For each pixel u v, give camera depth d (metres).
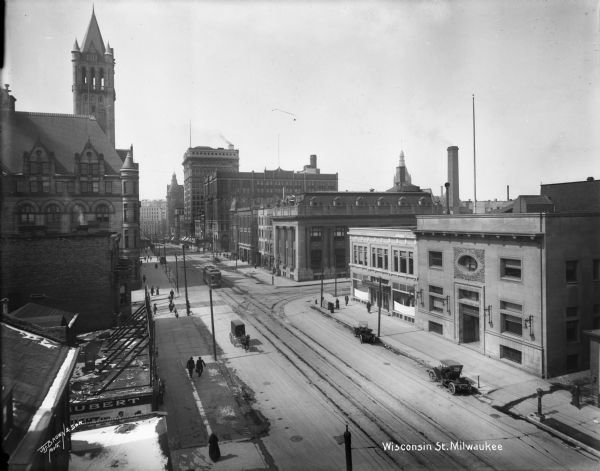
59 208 62.12
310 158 146.88
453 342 34.91
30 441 8.73
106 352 34.16
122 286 45.75
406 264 42.34
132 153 66.38
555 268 27.16
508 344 29.42
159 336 40.00
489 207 74.19
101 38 83.31
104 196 64.31
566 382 26.02
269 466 17.78
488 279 31.19
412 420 21.77
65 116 66.94
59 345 14.48
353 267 52.94
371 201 75.94
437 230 36.25
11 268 37.50
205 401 24.89
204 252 137.25
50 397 10.77
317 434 20.58
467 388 24.69
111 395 22.50
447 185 52.78
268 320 45.41
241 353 34.12
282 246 79.56
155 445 13.79
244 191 133.50
